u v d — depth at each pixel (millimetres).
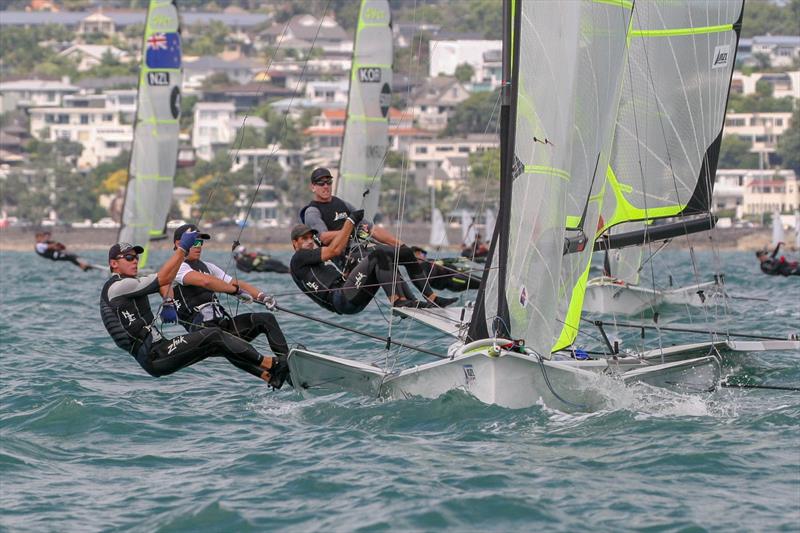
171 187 165625
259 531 38469
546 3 51031
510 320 52031
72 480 44906
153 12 162625
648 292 102250
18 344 82875
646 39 77312
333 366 55969
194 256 55031
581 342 80438
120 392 61688
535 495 41062
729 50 78000
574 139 54562
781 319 98188
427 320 58219
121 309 52219
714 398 56938
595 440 48344
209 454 48312
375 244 60281
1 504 41906
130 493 43062
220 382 64625
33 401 59250
